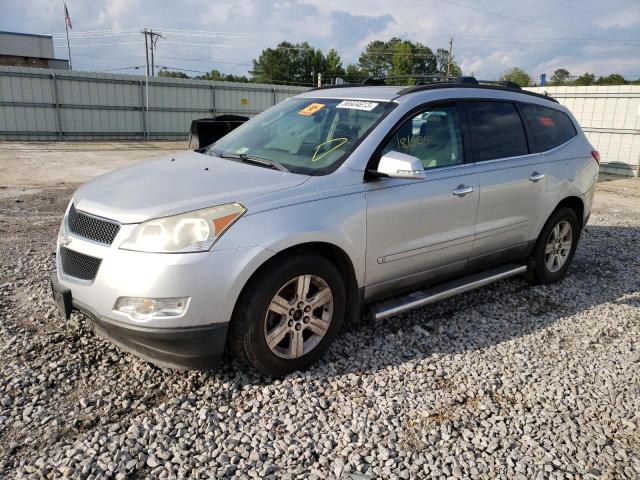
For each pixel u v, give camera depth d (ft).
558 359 12.64
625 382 11.73
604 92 53.31
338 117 13.14
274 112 14.98
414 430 9.70
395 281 12.69
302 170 11.68
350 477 8.43
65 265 10.70
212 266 9.52
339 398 10.53
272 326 10.75
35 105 76.79
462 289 14.15
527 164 15.31
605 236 25.34
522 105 16.01
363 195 11.49
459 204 13.39
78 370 11.00
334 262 11.79
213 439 9.16
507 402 10.75
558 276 17.62
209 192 10.38
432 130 13.28
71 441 8.92
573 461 9.10
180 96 89.92
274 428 9.53
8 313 13.47
